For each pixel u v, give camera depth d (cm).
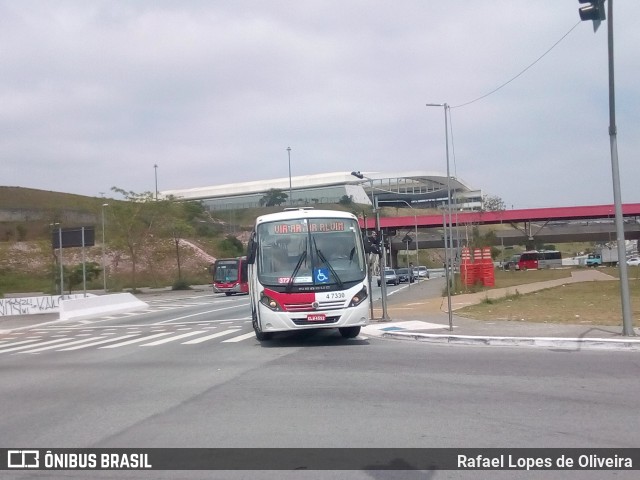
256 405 1033
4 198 8619
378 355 1551
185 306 4338
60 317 3503
